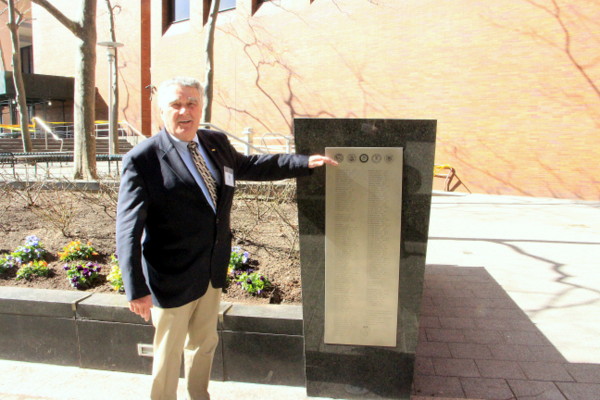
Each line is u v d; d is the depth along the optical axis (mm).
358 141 2533
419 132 2496
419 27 13055
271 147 15305
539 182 11633
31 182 6375
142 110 20750
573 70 11047
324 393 2820
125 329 3062
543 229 7531
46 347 3197
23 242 4668
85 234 4836
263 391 2885
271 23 16016
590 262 5566
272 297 3396
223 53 17312
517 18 11625
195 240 2283
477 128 12344
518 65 11695
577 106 11070
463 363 3197
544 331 3686
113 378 3049
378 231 2602
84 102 8438
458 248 6238
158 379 2373
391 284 2645
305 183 2615
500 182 12109
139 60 20594
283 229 4922
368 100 14039
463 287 4668
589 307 4160
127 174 2158
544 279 4922
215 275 2412
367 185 2561
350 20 14281
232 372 2971
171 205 2207
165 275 2271
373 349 2730
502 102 11977
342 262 2652
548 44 11289
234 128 17141
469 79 12375
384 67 13719
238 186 5324
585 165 11070
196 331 2529
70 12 23547
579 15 10883
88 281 3662
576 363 3195
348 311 2699
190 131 2250
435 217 8719
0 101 26328
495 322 3848
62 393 2887
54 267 4023
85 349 3139
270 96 16156
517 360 3238
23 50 29875
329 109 14812
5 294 3250
